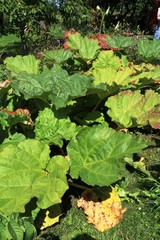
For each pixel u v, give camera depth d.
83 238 2.08
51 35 5.03
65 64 3.46
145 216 2.23
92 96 2.70
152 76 2.95
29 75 2.43
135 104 2.55
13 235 1.76
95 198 2.22
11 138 2.26
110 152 2.14
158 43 3.65
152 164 2.74
